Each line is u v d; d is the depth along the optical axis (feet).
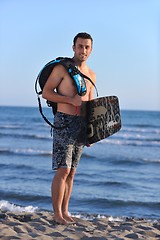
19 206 28.50
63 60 17.04
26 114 281.74
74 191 36.91
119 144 96.94
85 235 15.97
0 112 327.06
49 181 42.14
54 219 18.13
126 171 54.03
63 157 17.20
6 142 97.50
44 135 117.08
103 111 17.42
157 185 42.91
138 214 29.12
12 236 15.02
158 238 17.02
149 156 74.69
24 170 50.21
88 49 17.56
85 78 17.61
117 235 16.47
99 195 35.55
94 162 62.75
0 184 39.11
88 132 17.42
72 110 17.08
